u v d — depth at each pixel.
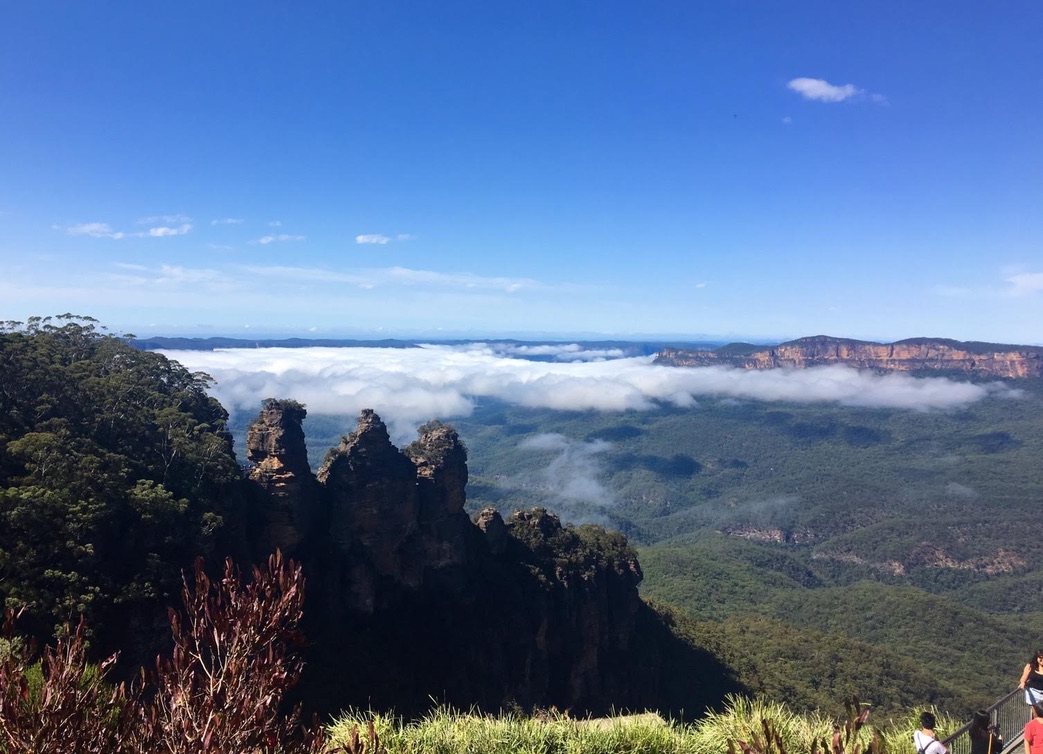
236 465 52.62
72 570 37.12
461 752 14.59
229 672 7.39
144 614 38.69
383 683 48.59
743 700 17.22
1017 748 17.05
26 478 40.06
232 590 8.05
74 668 7.22
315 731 7.87
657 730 15.42
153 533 41.88
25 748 6.72
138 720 7.41
